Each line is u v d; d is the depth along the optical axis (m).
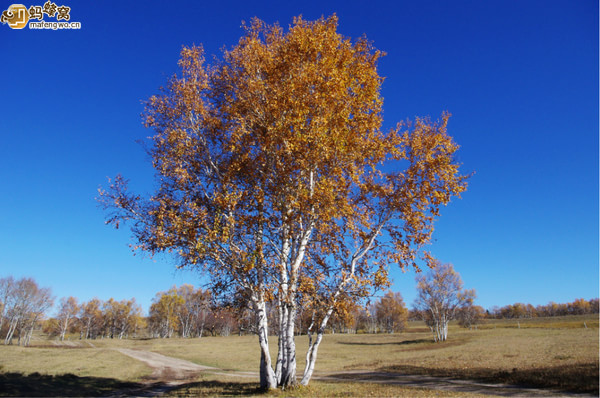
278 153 15.91
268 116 16.80
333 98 15.60
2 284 83.56
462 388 18.67
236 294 18.02
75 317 133.50
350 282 16.70
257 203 16.50
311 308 16.64
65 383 24.11
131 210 15.94
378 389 17.80
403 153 16.09
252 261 15.69
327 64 15.87
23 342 98.06
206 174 17.89
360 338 91.62
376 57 16.59
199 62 18.00
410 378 24.77
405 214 16.23
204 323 121.50
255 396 15.60
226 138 17.78
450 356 38.34
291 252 17.45
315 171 16.95
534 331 69.75
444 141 15.86
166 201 16.16
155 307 126.19
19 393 19.11
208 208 16.94
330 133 15.97
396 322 116.00
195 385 24.36
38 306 87.44
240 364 47.06
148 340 103.94
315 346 17.28
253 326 18.53
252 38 17.69
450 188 15.52
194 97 17.58
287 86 15.55
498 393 16.66
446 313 71.62
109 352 56.06
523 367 24.42
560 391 16.31
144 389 24.80
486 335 70.31
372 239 17.02
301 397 15.09
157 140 17.11
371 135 16.53
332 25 16.64
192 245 15.81
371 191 16.83
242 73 17.89
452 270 71.88
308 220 16.45
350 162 16.58
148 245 15.60
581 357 26.30
